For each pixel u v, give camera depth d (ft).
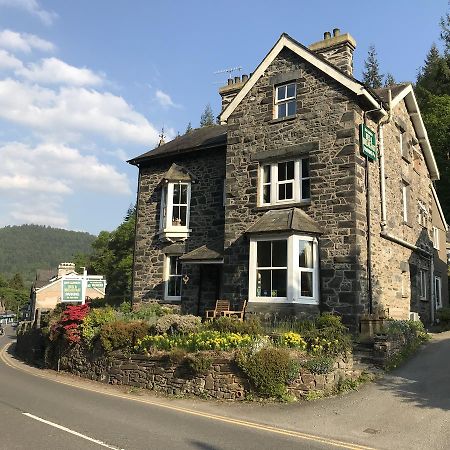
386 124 62.59
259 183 59.57
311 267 52.70
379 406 33.19
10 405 35.27
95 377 51.75
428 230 79.66
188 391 40.42
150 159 77.66
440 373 40.40
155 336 46.60
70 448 23.67
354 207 51.85
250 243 54.85
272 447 25.17
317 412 32.91
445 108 119.24
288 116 58.23
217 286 66.18
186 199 72.54
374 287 53.93
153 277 73.61
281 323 47.98
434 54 168.14
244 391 37.60
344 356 39.47
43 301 208.13
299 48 58.13
